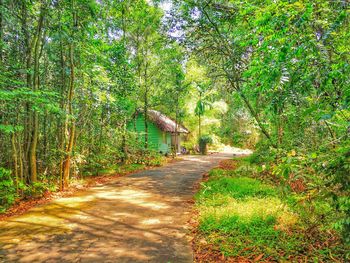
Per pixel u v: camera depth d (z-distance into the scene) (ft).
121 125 49.78
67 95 30.14
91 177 35.83
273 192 20.75
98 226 16.28
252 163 37.04
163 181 32.58
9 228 16.03
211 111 85.56
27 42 25.45
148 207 20.54
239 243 12.61
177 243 13.56
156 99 62.95
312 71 8.95
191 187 28.58
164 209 19.93
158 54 55.11
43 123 30.78
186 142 90.38
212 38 30.73
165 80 61.72
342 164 7.18
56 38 25.43
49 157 29.27
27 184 24.23
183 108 77.30
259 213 15.71
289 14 8.91
